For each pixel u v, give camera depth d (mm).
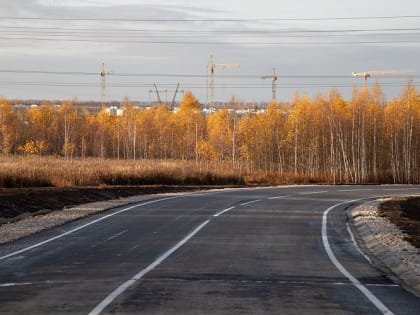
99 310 12930
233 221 34469
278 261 20766
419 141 127438
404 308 13641
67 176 59750
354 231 31750
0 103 150375
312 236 28828
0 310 12961
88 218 35281
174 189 66125
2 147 140250
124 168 72500
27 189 48562
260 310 13117
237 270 18641
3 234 27672
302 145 129000
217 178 81812
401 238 27688
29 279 16859
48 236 27219
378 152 130750
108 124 165250
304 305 13734
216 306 13438
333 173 109875
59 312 12750
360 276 18141
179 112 168750
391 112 130375
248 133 134750
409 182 116500
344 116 131625
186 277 17234
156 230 29750
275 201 51406
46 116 166250
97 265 19406
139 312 12758
